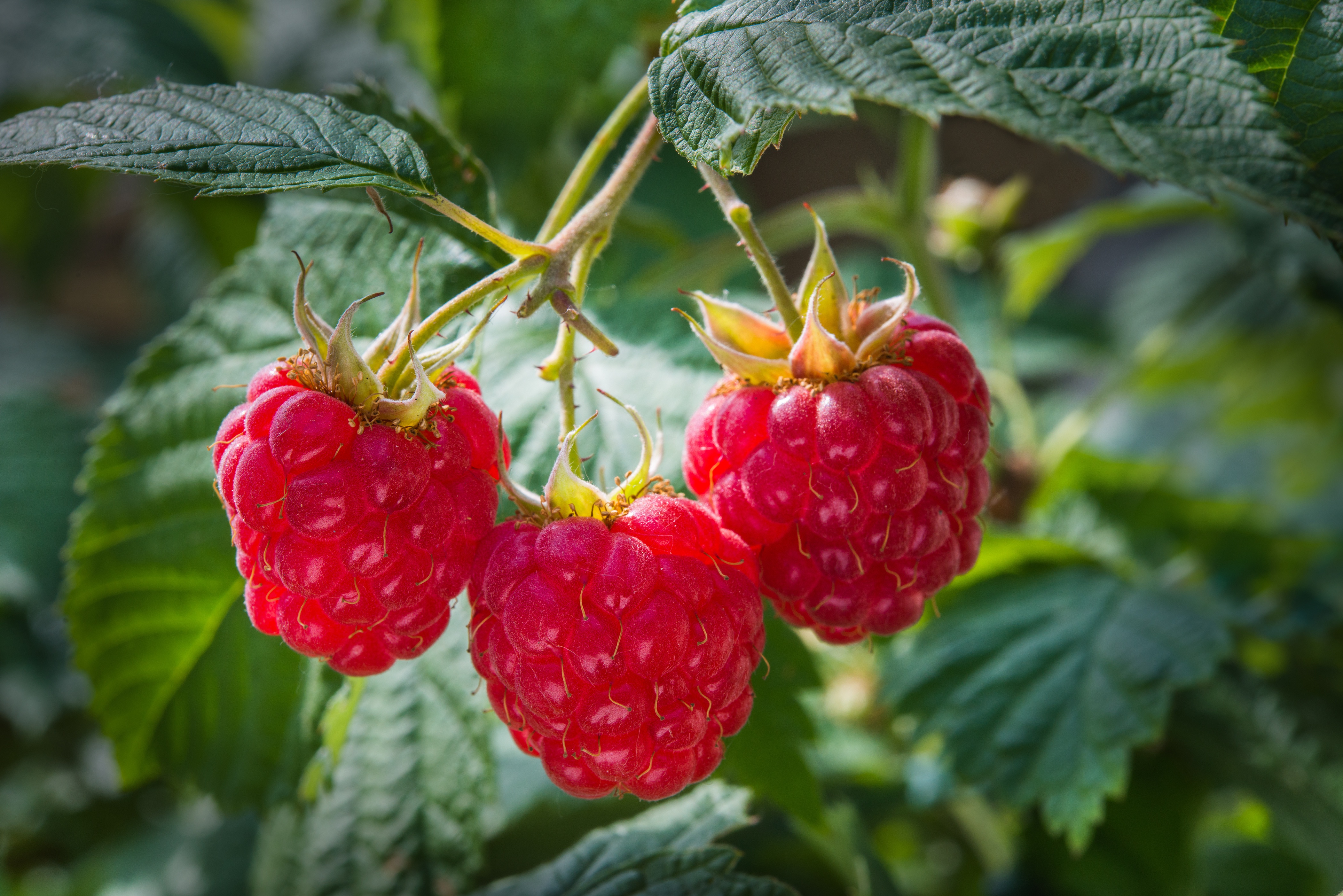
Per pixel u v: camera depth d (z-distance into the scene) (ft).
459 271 0.75
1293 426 1.78
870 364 0.68
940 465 0.68
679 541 0.67
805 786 0.80
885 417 0.67
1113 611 0.90
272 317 0.79
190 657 0.80
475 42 0.92
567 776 0.67
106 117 0.68
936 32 0.65
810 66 0.65
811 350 0.68
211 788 0.80
